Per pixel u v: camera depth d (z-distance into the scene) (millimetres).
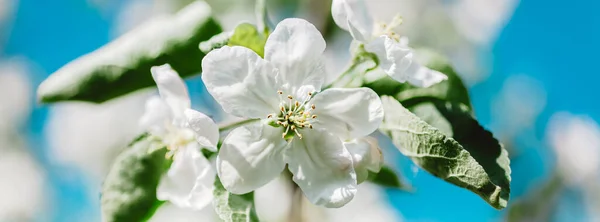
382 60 324
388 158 379
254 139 316
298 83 318
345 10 324
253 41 325
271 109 317
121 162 344
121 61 342
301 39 316
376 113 315
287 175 393
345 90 316
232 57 314
